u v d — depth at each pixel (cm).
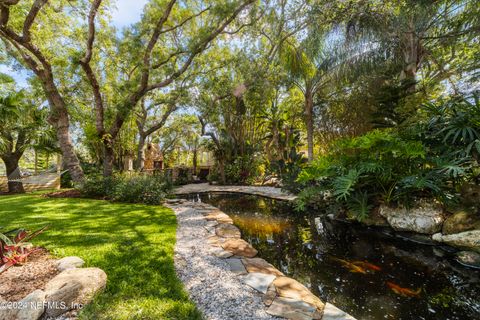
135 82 766
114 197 619
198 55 906
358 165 389
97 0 636
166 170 1238
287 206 602
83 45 817
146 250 267
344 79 737
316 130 970
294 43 854
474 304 196
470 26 527
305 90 930
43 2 567
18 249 227
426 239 327
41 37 718
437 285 226
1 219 393
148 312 161
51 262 222
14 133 838
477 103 321
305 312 175
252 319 165
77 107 1027
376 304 196
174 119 1625
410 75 627
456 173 298
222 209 586
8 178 842
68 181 1112
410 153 331
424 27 591
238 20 848
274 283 217
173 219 428
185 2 851
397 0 472
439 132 344
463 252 277
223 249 300
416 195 372
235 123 1184
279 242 351
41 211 463
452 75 692
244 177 1118
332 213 467
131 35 748
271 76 909
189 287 204
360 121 748
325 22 599
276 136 1101
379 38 604
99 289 180
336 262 281
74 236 304
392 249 319
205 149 1338
